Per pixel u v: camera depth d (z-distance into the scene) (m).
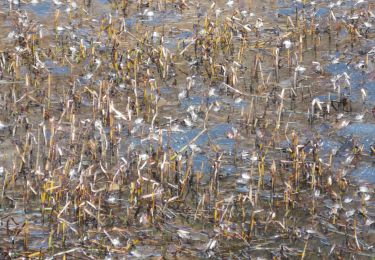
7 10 14.92
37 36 13.76
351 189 9.26
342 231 8.48
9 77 12.15
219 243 8.23
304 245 8.26
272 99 11.59
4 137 10.32
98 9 15.16
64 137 10.25
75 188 8.61
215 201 8.92
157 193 8.64
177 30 14.23
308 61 13.00
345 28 14.15
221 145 10.22
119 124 10.32
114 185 9.07
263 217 8.70
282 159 9.86
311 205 8.92
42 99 11.38
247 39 13.88
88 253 8.00
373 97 11.62
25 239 8.04
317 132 10.59
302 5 15.46
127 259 7.93
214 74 12.30
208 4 15.52
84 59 12.86
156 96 11.35
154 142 10.23
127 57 12.41
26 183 8.93
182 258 7.98
